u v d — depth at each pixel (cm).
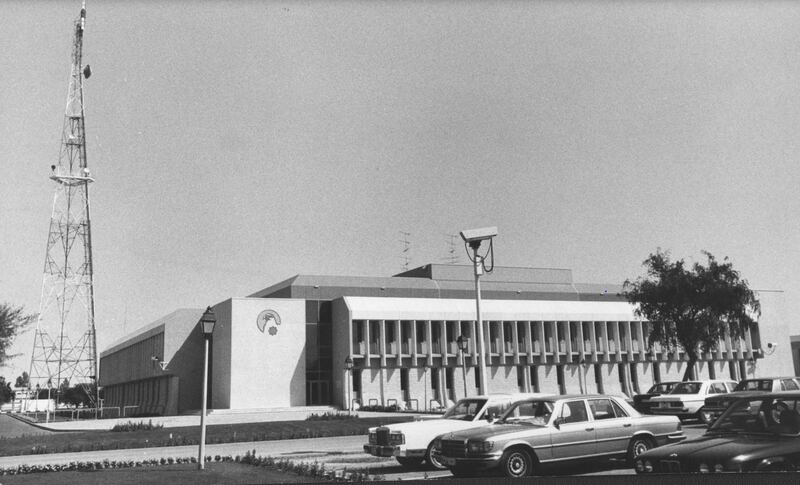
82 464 1789
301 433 2753
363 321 4972
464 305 5284
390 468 1622
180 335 5509
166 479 1445
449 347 5212
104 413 6906
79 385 9331
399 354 4962
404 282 5616
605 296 6378
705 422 2348
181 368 5466
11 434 3494
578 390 5550
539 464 1253
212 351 5328
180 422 4100
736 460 801
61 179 6362
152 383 6334
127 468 1694
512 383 5322
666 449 900
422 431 1551
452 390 5153
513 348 5369
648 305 4084
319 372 5056
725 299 3872
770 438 870
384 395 4903
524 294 6028
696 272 4012
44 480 1473
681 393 2430
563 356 5556
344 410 4641
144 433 2919
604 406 1363
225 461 1814
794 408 886
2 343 3431
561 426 1291
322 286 5284
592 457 1302
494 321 5347
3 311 3450
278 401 4778
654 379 5862
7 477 1548
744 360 6209
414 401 4997
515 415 1373
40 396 9069
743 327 4028
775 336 6341
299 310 5000
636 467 919
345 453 2048
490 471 1296
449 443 1305
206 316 1728
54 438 2788
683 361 5975
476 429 1334
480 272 2133
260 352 4803
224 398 4800
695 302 3912
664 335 4125
